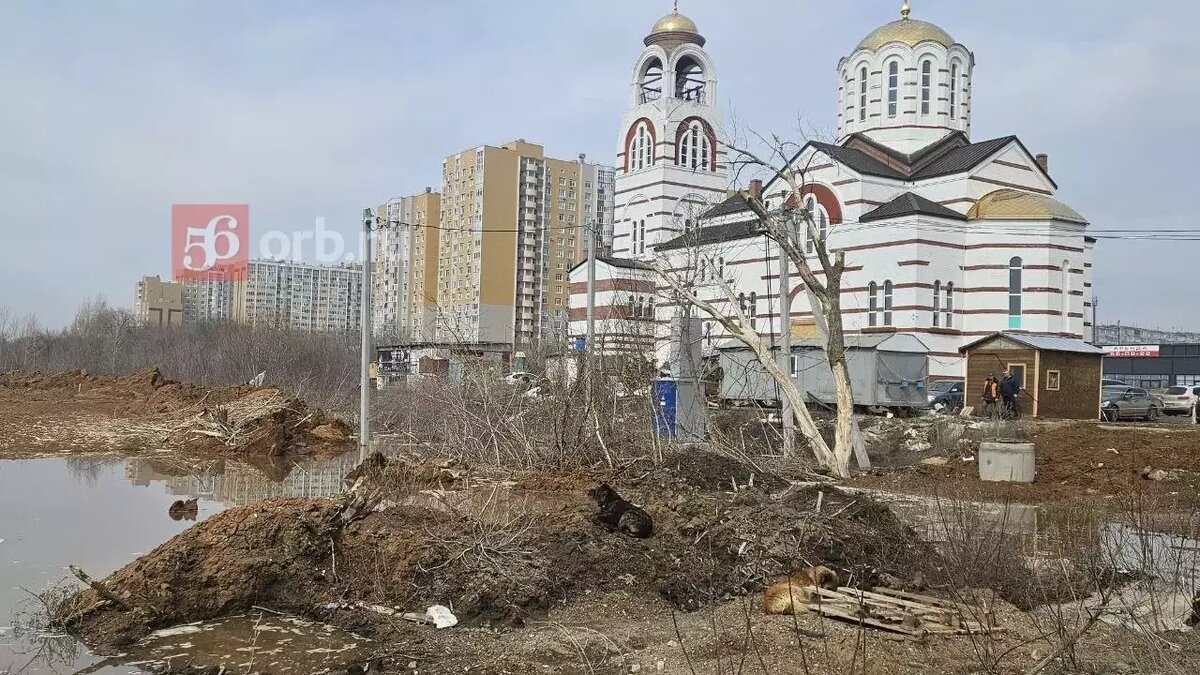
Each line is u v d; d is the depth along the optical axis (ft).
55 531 45.57
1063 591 31.89
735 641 27.68
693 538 37.65
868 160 168.86
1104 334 392.88
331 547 34.35
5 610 31.91
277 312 189.16
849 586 32.94
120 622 29.89
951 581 31.17
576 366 60.03
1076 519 45.39
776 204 168.45
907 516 46.50
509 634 29.40
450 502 41.47
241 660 27.35
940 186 164.35
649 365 60.13
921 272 151.23
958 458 76.18
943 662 25.77
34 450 80.69
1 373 149.48
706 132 217.15
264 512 35.06
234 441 84.07
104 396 124.36
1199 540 36.22
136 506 53.47
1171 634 27.58
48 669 26.58
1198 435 80.28
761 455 58.95
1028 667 25.48
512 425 58.13
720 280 78.43
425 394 80.94
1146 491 54.19
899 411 118.73
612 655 27.30
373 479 47.11
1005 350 115.03
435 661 26.94
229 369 156.87
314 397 117.39
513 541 35.12
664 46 219.82
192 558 32.73
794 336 159.33
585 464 54.13
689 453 52.03
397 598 32.19
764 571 34.83
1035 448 71.61
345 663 27.12
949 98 178.81
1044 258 150.30
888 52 177.88
